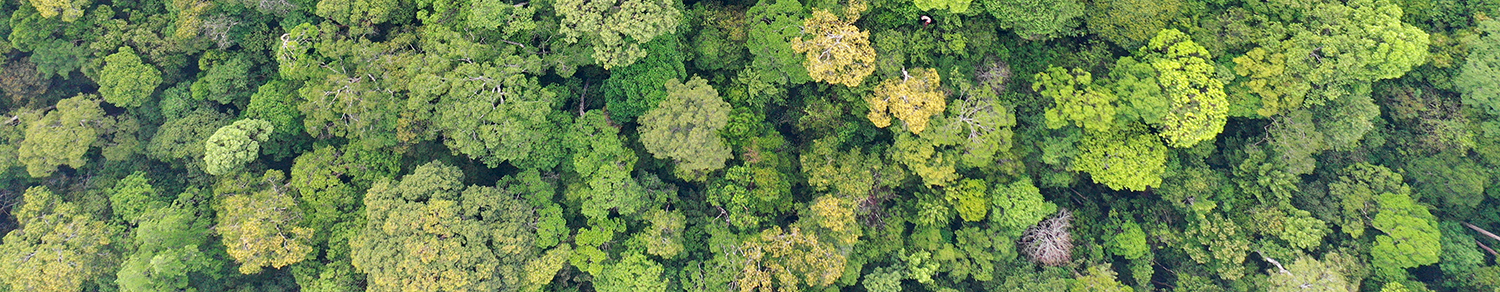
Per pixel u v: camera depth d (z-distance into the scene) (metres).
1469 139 30.53
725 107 29.22
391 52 30.36
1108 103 27.86
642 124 30.66
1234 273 32.28
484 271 28.02
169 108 33.66
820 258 30.09
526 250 29.70
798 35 28.56
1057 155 30.94
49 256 29.98
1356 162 32.50
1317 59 28.08
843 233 30.27
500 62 29.22
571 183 32.47
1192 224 33.47
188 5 31.25
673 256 32.56
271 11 31.98
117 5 33.31
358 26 31.06
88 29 33.12
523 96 29.55
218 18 32.06
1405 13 29.80
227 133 30.02
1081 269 34.41
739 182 31.89
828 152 31.77
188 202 31.98
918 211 33.06
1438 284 33.16
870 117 29.55
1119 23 28.66
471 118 28.56
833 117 31.80
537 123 30.16
